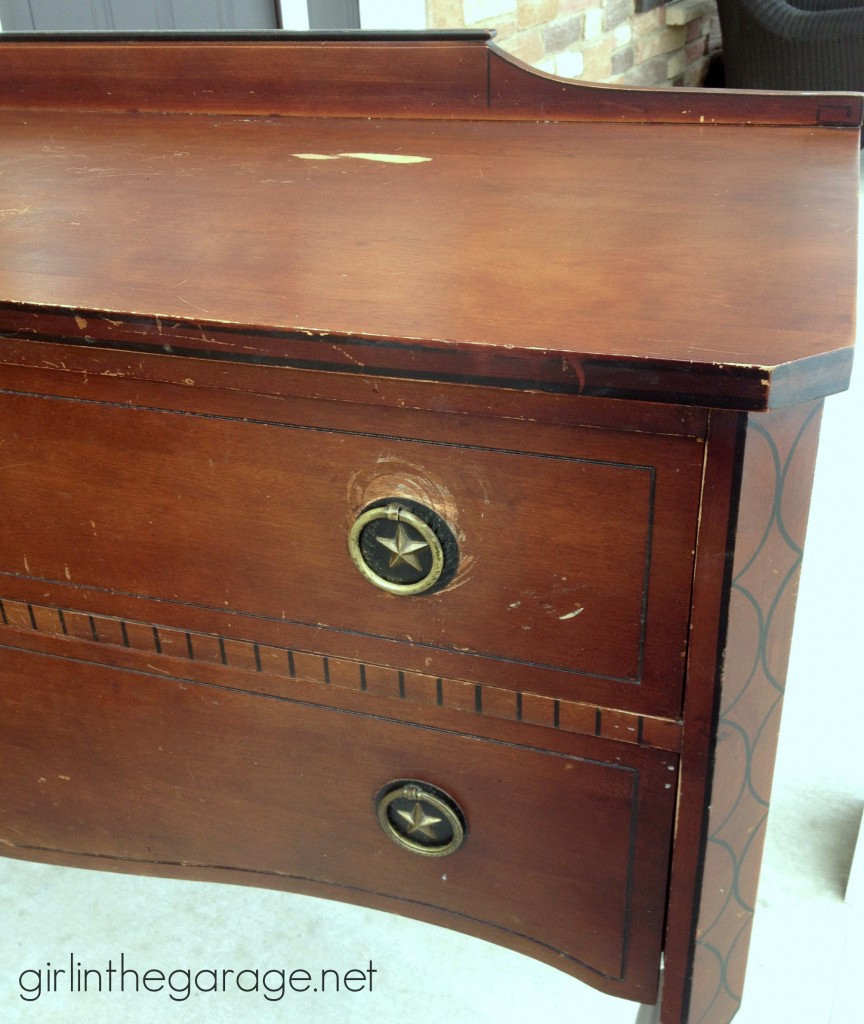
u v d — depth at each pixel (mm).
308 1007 1061
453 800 777
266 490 683
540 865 783
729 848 734
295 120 1086
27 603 810
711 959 780
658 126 1019
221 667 784
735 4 2961
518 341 550
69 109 1156
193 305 616
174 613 768
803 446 607
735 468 569
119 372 663
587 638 663
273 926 1152
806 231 710
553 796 745
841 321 560
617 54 2938
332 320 587
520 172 883
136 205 828
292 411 646
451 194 827
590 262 666
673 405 561
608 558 627
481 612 680
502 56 1029
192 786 865
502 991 1076
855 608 1594
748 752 701
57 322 632
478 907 831
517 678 698
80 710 860
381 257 690
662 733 679
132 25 1652
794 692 1441
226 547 720
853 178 828
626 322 570
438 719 745
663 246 691
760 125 1005
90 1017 1051
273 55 1073
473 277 647
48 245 739
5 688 875
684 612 628
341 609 717
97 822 929
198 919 1161
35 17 1524
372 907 883
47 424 712
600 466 598
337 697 765
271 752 816
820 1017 1026
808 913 1139
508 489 625
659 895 754
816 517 1806
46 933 1143
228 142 1013
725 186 822
